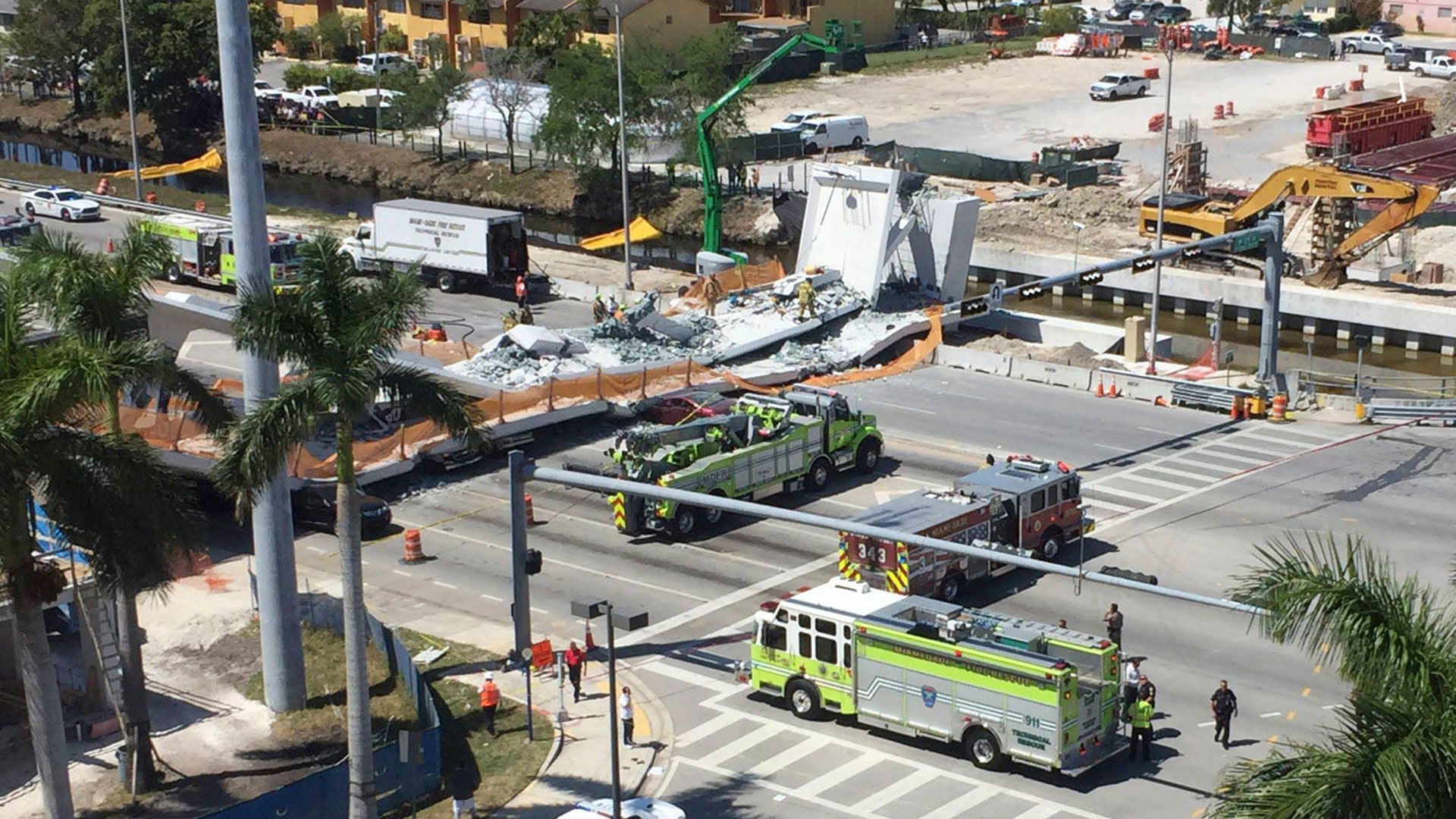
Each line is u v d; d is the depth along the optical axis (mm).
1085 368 73625
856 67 152125
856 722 40844
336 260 33469
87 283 35812
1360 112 111000
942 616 39469
